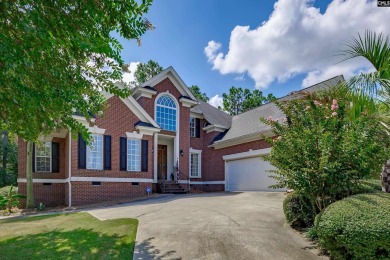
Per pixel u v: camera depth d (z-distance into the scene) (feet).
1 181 75.15
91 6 11.03
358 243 12.39
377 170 18.69
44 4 10.19
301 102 25.27
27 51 9.90
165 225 22.29
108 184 46.03
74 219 27.30
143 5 12.51
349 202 14.88
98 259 15.31
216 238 18.20
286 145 19.70
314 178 17.80
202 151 72.49
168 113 63.10
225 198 39.83
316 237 17.46
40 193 45.65
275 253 15.51
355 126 18.51
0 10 9.62
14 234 21.58
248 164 57.16
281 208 27.78
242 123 66.69
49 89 11.84
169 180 62.08
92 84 15.49
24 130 15.11
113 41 13.06
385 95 20.94
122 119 49.21
